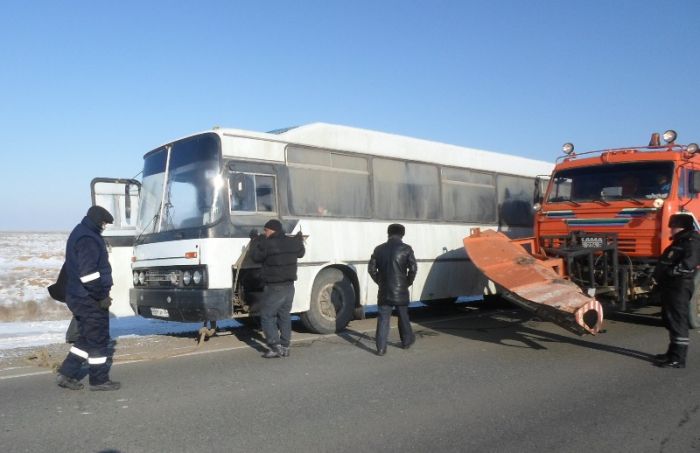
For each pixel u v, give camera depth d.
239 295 9.10
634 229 9.98
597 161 10.98
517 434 5.04
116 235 10.28
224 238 8.87
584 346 8.85
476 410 5.70
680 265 7.34
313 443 4.82
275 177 9.73
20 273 23.80
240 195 9.04
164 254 9.29
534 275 9.12
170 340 9.84
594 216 10.56
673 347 7.46
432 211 12.34
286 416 5.52
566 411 5.68
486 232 10.85
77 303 6.38
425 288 11.98
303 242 9.18
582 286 9.62
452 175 12.91
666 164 10.17
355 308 10.81
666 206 9.73
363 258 10.85
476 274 13.12
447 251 12.48
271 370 7.39
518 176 14.66
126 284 10.38
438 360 7.91
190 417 5.50
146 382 6.83
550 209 11.31
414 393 6.29
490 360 7.89
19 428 5.22
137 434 5.04
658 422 5.36
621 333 9.94
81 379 7.08
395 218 11.57
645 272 9.97
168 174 9.67
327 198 10.45
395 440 4.89
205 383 6.75
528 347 8.80
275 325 8.14
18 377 7.23
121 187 10.50
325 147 10.52
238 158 9.27
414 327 10.84
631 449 4.71
